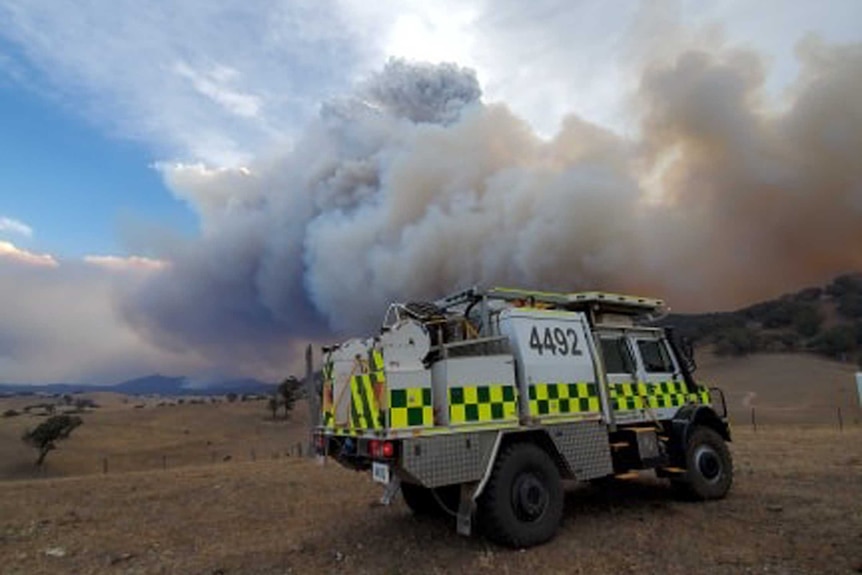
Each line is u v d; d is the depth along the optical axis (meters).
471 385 6.09
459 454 5.84
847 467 9.48
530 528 5.91
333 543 6.32
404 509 7.87
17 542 6.69
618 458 7.39
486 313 6.89
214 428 61.97
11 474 41.25
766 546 5.45
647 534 6.10
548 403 6.61
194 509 8.32
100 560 5.96
